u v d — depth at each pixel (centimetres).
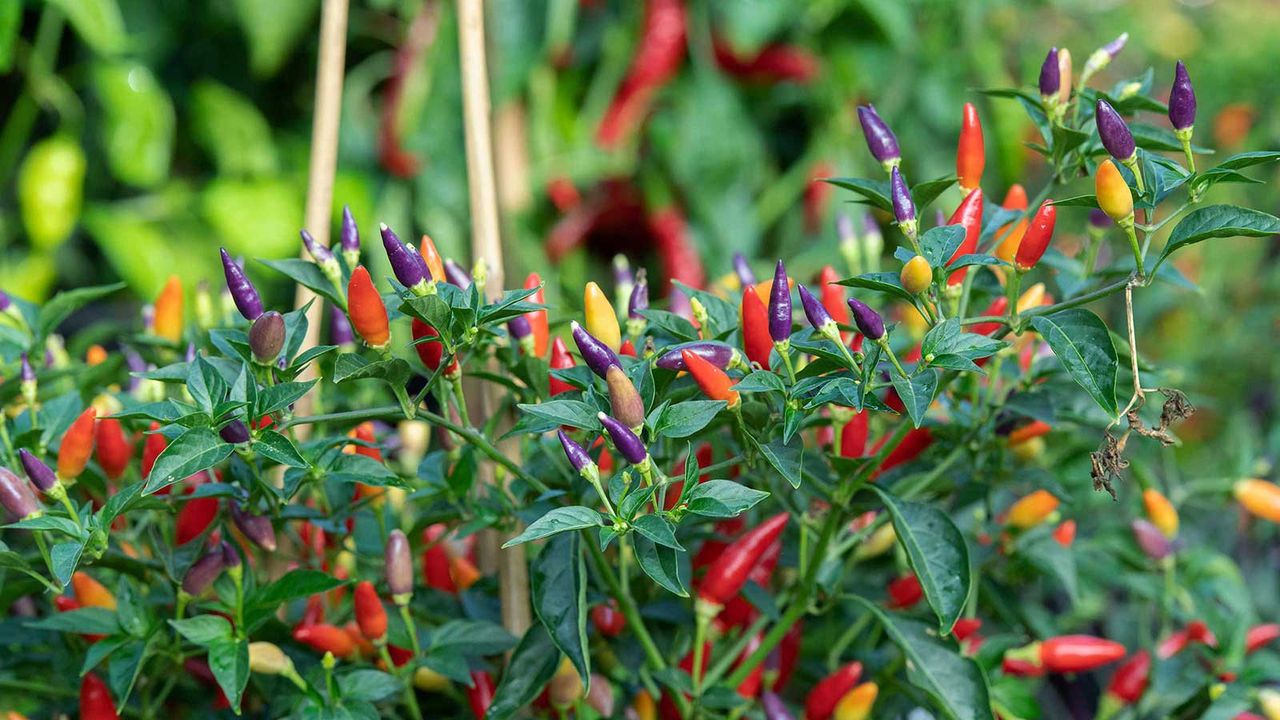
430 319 91
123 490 93
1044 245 91
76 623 95
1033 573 110
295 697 96
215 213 197
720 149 202
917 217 94
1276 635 111
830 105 207
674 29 197
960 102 210
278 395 91
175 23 207
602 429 91
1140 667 110
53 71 207
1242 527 127
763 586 102
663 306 123
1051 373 102
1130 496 123
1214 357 178
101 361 110
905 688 105
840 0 202
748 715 103
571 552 96
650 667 101
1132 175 91
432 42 200
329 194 107
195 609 99
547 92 199
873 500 98
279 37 195
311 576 95
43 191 189
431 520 100
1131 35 221
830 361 93
